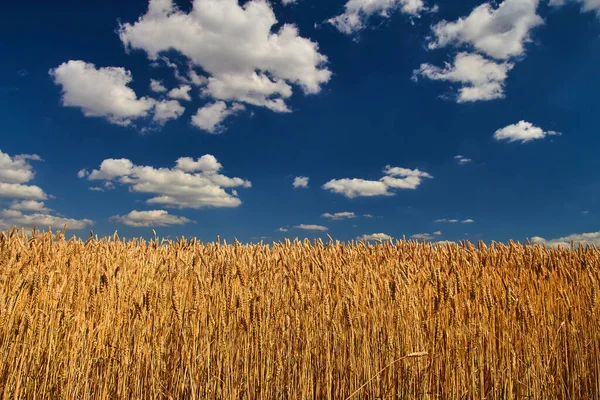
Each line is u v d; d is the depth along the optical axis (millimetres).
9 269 6219
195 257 7602
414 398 5809
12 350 5332
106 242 9578
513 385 6215
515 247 10164
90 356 5727
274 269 7645
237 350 5922
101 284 5992
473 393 5812
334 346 6188
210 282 6656
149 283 6664
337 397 5992
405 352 5961
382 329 6336
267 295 6648
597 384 6312
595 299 6879
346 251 10703
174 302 6008
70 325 5676
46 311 5785
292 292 6887
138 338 5891
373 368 6109
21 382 5340
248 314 5984
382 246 11500
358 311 6367
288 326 6164
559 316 7012
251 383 5758
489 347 6219
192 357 5875
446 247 10383
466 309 6582
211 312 6133
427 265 8203
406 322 6234
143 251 9492
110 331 5938
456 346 6000
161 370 5965
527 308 6438
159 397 5770
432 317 6406
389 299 6609
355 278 7621
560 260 8727
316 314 6477
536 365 6262
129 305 6070
